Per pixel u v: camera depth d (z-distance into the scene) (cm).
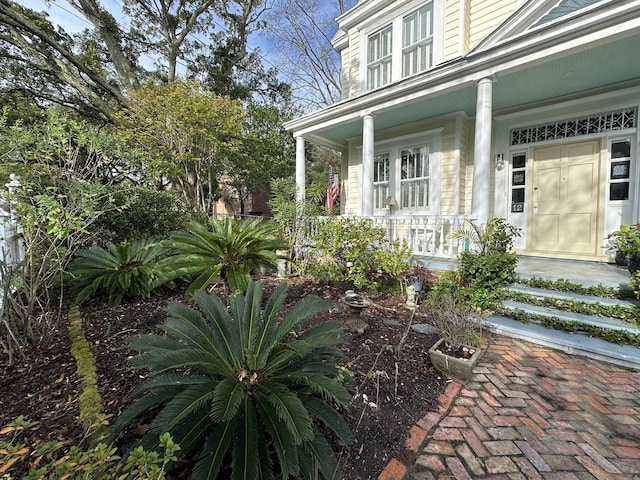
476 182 434
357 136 781
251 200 1647
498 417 199
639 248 322
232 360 185
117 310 361
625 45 362
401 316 370
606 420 197
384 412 197
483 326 346
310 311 214
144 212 551
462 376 236
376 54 725
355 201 798
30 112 960
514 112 557
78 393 201
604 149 475
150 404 148
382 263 424
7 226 311
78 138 303
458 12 580
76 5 1002
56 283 352
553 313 338
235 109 828
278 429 135
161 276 392
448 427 189
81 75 1066
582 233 498
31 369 232
